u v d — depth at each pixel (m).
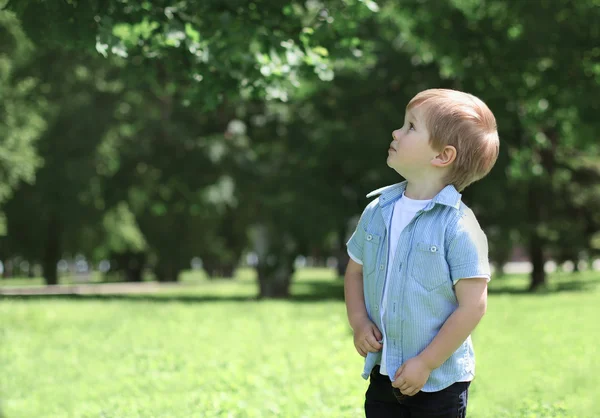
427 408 3.63
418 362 3.52
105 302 25.31
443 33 20.56
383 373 3.66
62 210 40.03
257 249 33.94
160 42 8.20
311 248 34.28
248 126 34.41
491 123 3.70
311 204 31.22
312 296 35.56
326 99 32.78
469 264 3.55
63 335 15.36
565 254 43.09
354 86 31.81
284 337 14.20
